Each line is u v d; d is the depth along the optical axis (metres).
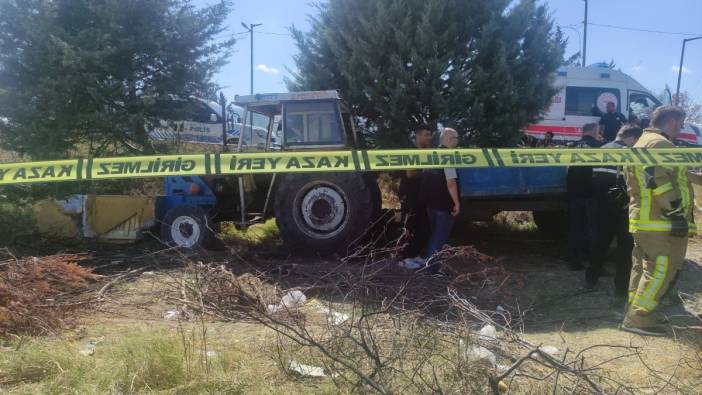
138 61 8.19
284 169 4.22
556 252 6.83
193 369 2.98
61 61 7.34
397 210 6.72
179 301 4.10
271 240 7.34
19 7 7.48
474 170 6.17
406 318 3.27
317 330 3.68
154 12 8.05
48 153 7.73
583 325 4.31
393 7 7.71
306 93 6.22
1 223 6.75
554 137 12.74
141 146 8.49
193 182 6.75
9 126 7.73
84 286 4.68
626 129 4.93
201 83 8.66
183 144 9.65
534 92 8.09
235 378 2.92
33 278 4.22
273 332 3.54
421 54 7.71
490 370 2.86
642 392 2.98
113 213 6.56
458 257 5.31
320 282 4.86
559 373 2.75
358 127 8.39
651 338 3.95
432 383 2.76
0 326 3.61
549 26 8.08
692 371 3.27
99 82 7.74
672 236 3.89
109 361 3.09
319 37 8.52
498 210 6.46
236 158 4.30
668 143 4.06
